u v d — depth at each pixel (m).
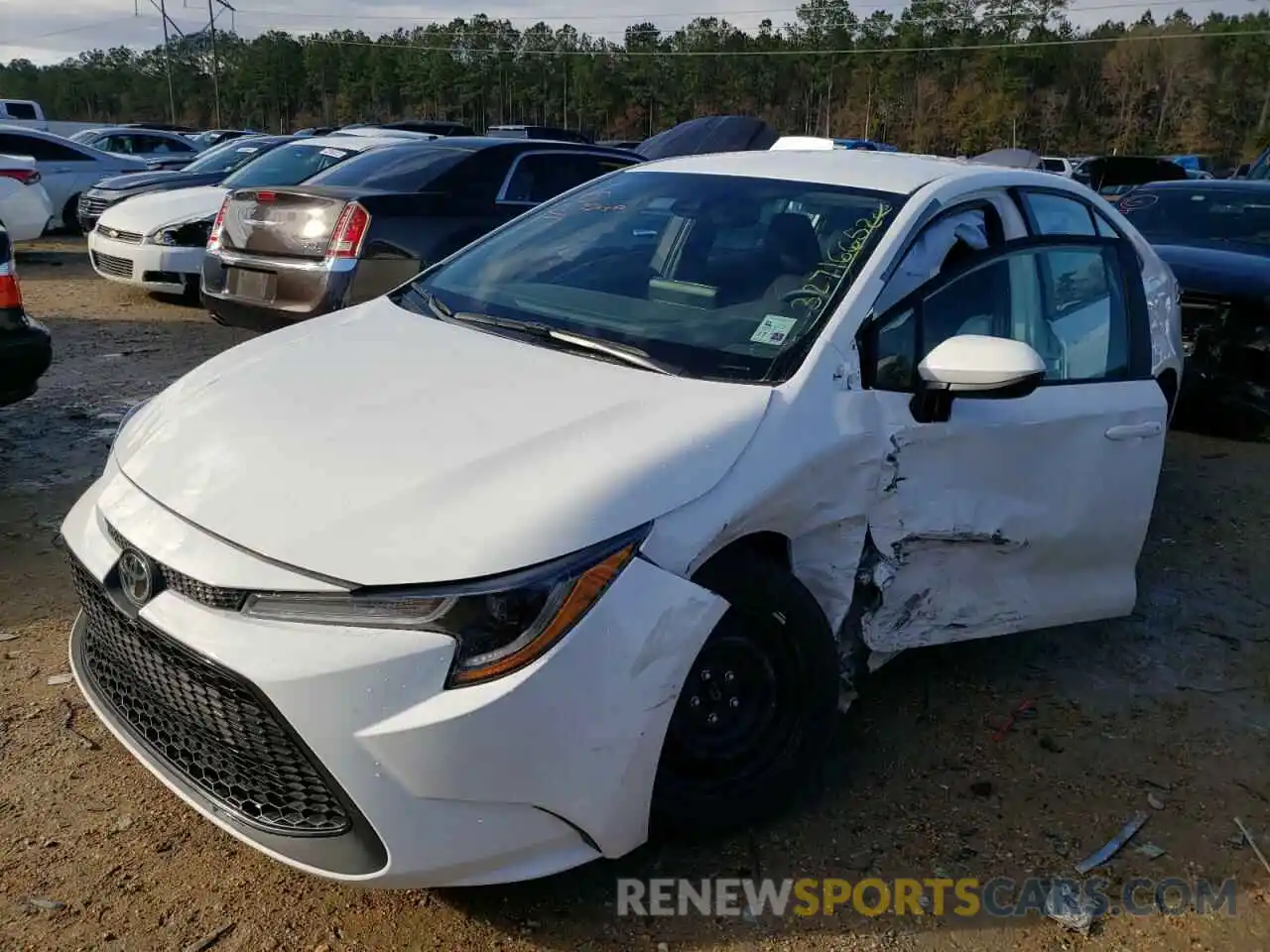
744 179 3.62
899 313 3.06
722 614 2.41
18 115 27.56
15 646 3.51
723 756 2.69
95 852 2.61
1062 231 3.87
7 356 4.70
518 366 2.86
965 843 2.87
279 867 2.61
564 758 2.20
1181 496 5.66
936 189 3.36
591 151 7.86
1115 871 2.80
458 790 2.12
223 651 2.14
